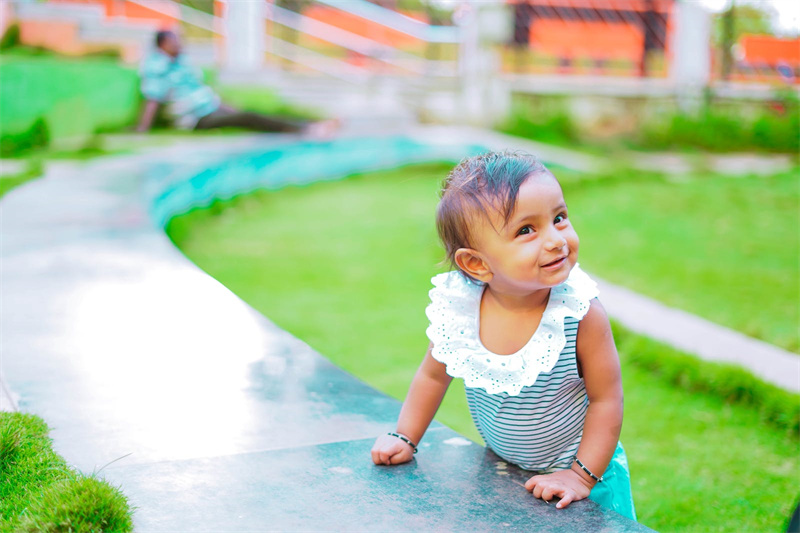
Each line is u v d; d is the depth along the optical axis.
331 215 7.38
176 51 10.15
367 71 13.05
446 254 1.85
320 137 10.15
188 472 1.88
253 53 12.57
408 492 1.80
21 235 4.52
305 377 2.56
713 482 2.68
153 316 3.17
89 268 3.88
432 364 1.96
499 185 1.67
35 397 2.33
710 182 8.86
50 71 8.36
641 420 3.18
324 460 1.96
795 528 1.50
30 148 8.02
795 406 3.15
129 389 2.42
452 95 12.18
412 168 10.19
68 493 1.65
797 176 9.23
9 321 3.05
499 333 1.80
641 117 11.89
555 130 11.71
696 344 3.88
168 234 6.08
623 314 4.34
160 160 7.48
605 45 12.99
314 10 14.51
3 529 1.58
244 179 8.12
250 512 1.70
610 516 1.70
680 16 12.09
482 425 1.97
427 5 17.42
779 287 5.05
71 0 12.41
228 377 2.54
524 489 1.82
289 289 5.02
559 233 1.66
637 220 6.98
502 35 11.86
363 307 4.71
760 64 13.18
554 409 1.83
